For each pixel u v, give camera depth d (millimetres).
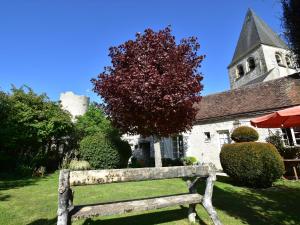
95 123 15914
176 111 9391
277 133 12039
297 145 11445
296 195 6414
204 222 3930
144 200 3455
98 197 6004
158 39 9898
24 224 3924
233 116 13773
